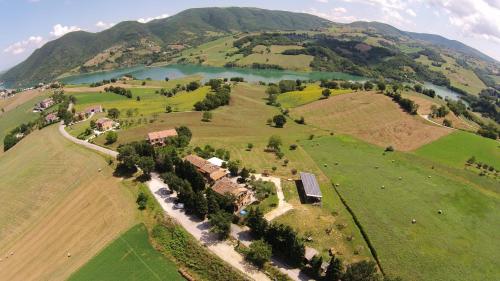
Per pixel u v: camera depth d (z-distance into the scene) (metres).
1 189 134.38
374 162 144.75
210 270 83.88
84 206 112.38
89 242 97.38
